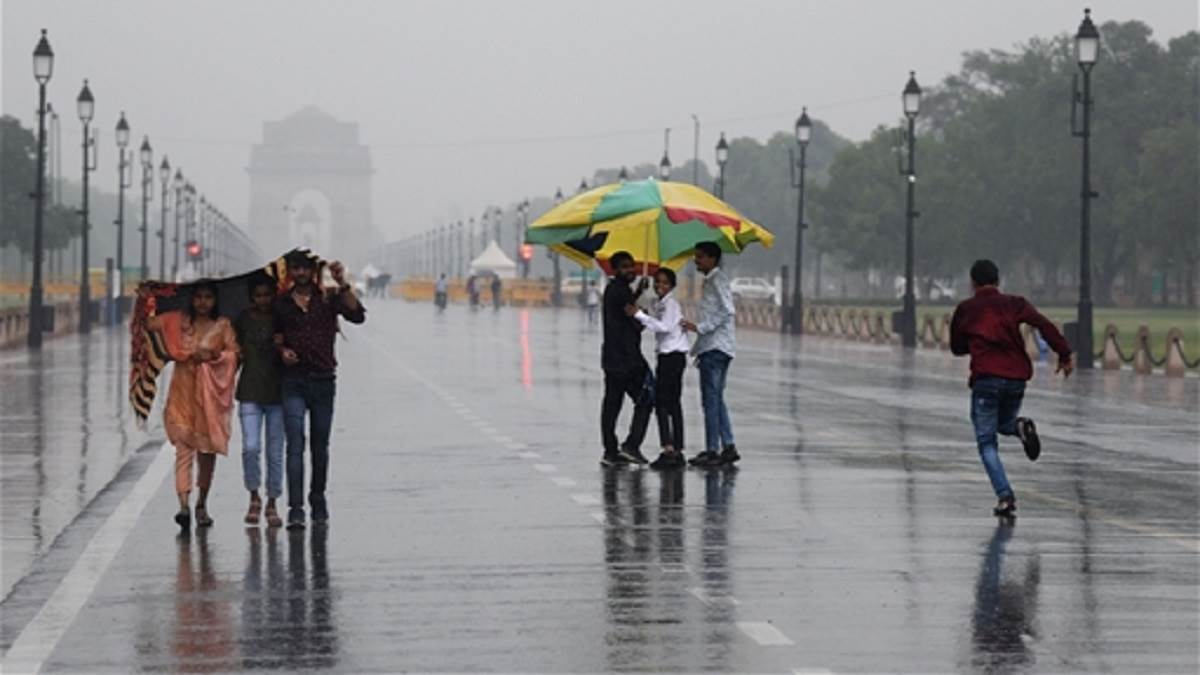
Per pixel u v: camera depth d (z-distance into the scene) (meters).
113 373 79.94
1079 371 90.38
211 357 31.27
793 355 109.31
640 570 26.53
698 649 20.84
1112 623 22.36
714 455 41.62
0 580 26.30
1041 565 26.94
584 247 45.50
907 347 120.44
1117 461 43.41
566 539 29.77
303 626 22.38
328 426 31.78
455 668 19.91
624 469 40.97
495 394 68.00
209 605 23.91
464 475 39.69
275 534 30.64
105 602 24.22
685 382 76.38
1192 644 21.08
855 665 19.97
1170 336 85.69
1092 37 93.31
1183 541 29.44
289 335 31.31
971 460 43.19
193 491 36.88
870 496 35.69
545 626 22.27
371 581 25.72
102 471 41.06
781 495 35.84
